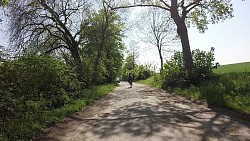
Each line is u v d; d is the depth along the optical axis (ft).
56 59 45.83
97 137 24.64
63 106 44.21
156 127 26.81
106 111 40.45
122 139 23.22
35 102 34.14
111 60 171.42
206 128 26.25
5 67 32.96
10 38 77.56
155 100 50.88
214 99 42.75
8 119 28.35
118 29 113.19
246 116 31.48
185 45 75.10
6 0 27.40
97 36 105.70
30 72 36.96
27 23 80.84
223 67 151.23
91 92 67.51
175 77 77.66
